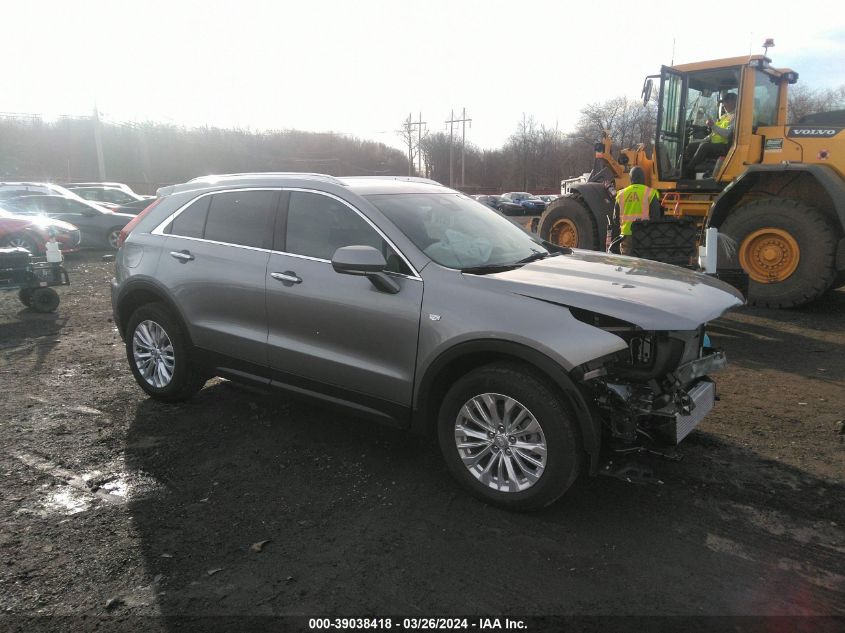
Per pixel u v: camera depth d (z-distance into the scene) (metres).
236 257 4.28
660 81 9.59
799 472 3.74
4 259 8.05
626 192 7.82
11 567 2.86
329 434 4.36
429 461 3.94
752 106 8.66
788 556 2.92
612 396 3.06
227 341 4.35
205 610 2.58
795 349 6.47
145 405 4.93
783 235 8.11
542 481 3.13
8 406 4.91
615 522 3.22
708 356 3.51
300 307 3.91
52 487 3.62
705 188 9.33
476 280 3.36
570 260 4.04
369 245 3.74
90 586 2.73
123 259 4.98
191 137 65.50
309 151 79.69
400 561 2.90
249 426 4.50
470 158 84.81
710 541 3.05
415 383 3.50
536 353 3.05
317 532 3.15
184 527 3.20
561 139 76.31
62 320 8.19
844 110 8.86
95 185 23.58
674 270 3.92
